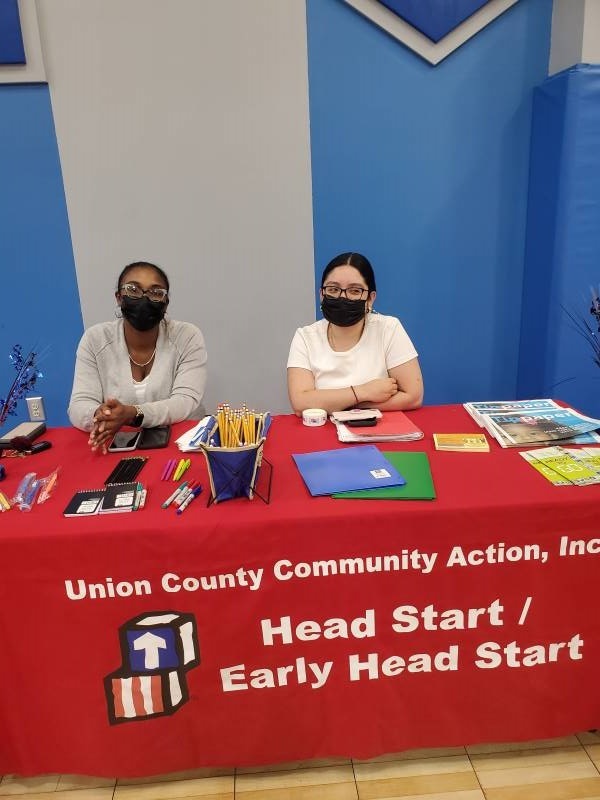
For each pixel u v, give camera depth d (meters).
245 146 2.38
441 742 1.23
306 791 1.23
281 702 1.17
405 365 1.73
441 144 2.44
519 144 2.47
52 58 2.23
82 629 1.09
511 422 1.45
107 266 2.48
